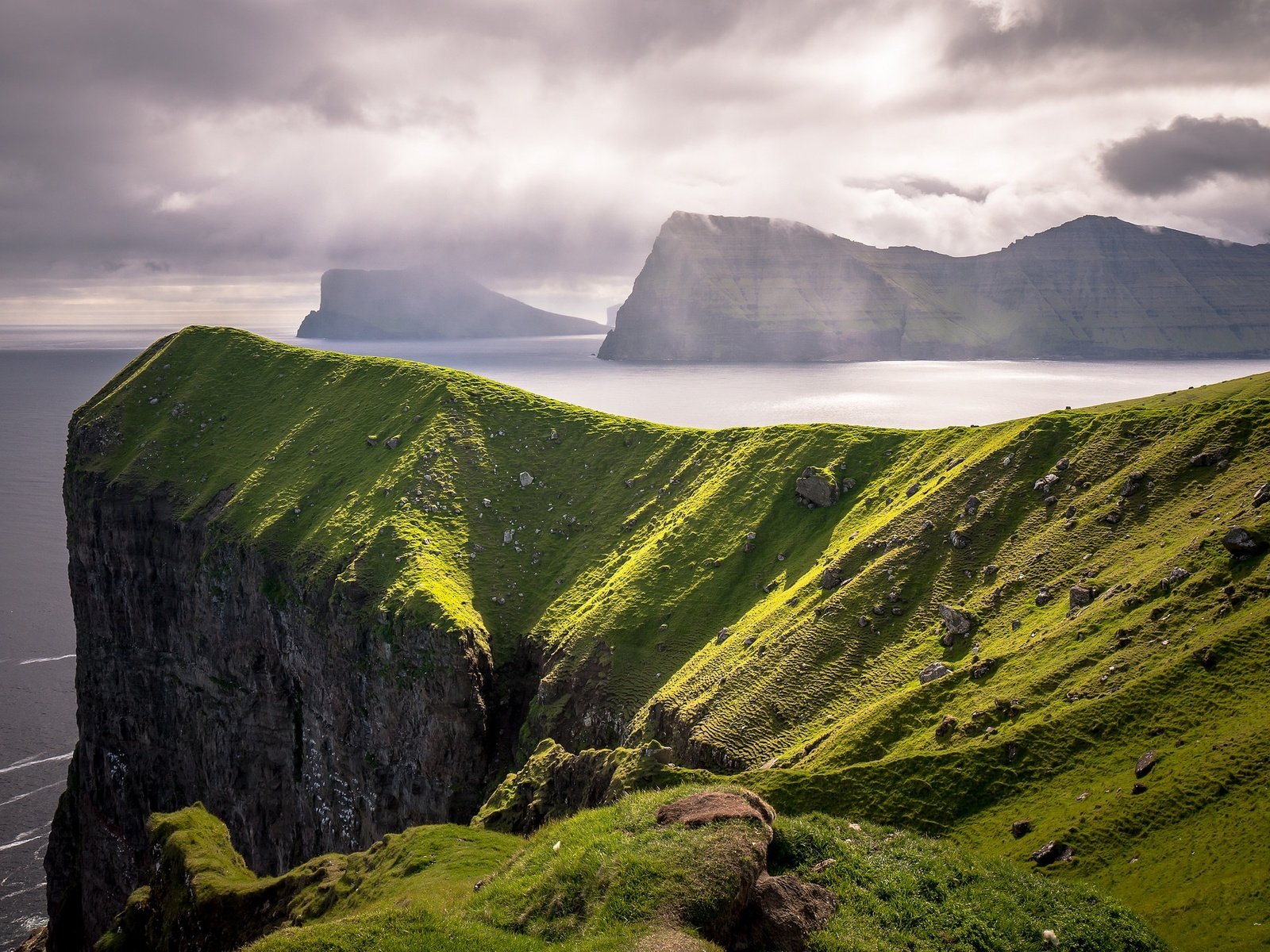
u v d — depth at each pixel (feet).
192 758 542.98
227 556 524.93
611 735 357.82
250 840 505.66
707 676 333.42
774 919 102.53
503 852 180.14
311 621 466.70
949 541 329.11
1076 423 348.59
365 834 433.07
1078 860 161.79
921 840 127.95
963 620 286.66
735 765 276.82
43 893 534.37
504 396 615.16
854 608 320.70
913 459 419.74
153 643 577.02
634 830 118.83
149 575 583.99
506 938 106.11
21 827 552.00
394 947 104.88
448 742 398.01
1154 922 135.74
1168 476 289.74
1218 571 225.76
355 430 600.80
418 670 408.26
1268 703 177.27
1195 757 171.94
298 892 201.05
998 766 199.21
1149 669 208.33
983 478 347.15
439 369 650.02
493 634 435.53
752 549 423.23
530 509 522.47
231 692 520.42
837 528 402.72
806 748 261.85
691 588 410.11
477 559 479.41
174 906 228.22
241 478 585.22
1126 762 184.85
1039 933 110.11
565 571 472.85
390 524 489.67
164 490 595.88
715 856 107.14
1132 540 275.80
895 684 280.51
